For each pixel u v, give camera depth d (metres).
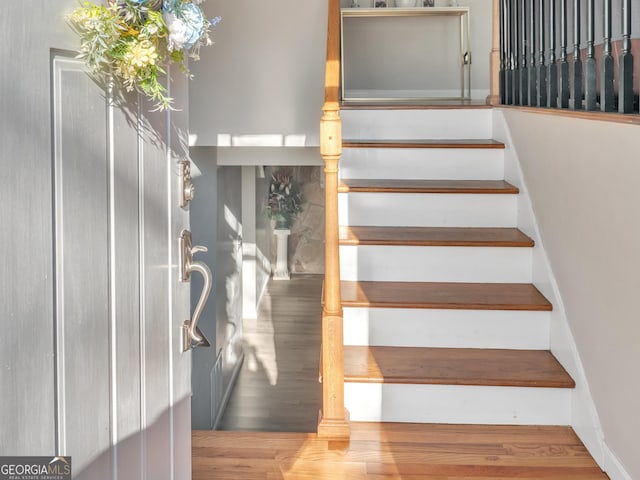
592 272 2.44
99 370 1.12
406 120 4.25
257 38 4.82
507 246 3.23
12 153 0.86
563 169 2.79
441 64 6.02
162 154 1.42
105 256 1.14
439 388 2.70
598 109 2.66
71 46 1.02
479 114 4.23
